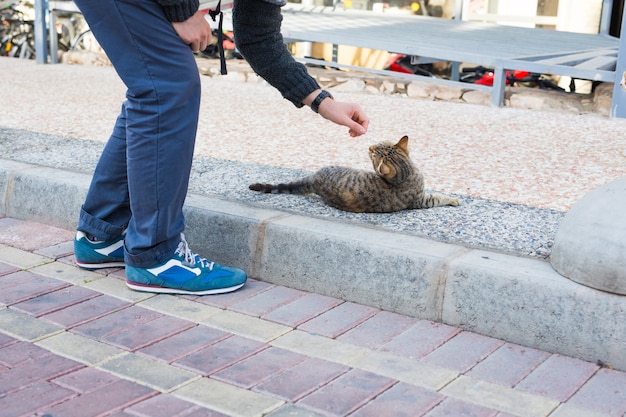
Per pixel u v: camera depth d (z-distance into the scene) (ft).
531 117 21.07
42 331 9.50
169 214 10.30
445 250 10.16
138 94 9.77
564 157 16.47
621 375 8.71
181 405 7.90
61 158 14.75
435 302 9.86
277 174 14.15
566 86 30.32
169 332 9.55
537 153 16.80
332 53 32.60
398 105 22.86
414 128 19.44
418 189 11.94
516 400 8.09
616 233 8.79
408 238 10.61
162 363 8.77
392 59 31.83
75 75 27.73
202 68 27.89
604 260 8.73
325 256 10.61
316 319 9.96
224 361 8.83
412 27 27.91
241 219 11.30
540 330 9.22
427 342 9.37
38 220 13.50
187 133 10.07
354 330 9.66
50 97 22.89
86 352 9.00
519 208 12.27
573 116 21.17
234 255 11.43
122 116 10.93
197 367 8.68
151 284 10.63
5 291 10.64
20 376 8.43
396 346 9.25
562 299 9.04
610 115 20.76
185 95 9.93
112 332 9.52
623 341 8.75
